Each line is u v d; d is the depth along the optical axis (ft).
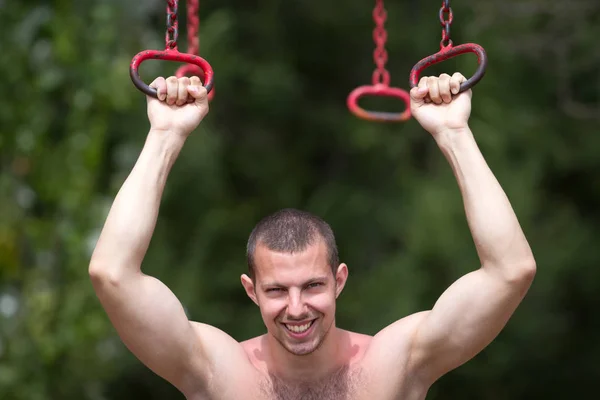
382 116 49.11
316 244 35.01
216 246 105.40
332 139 116.37
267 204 113.19
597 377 115.85
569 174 117.39
